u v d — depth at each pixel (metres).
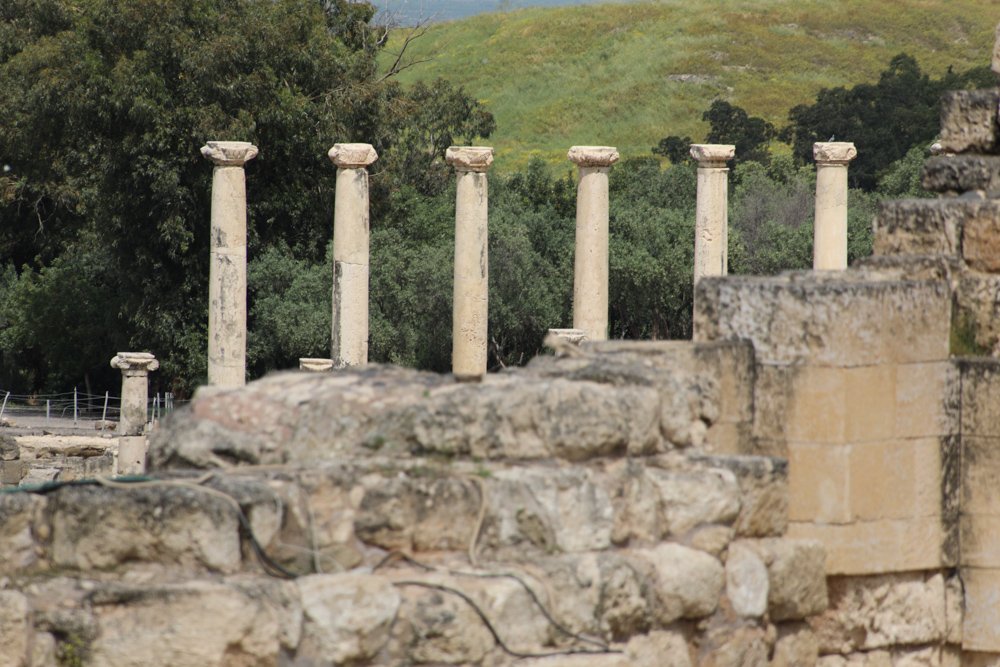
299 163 131.50
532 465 17.81
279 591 15.64
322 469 16.94
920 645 22.30
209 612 15.18
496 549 17.20
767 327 21.75
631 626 17.64
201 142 122.19
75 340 138.00
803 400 21.48
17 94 132.38
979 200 24.00
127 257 129.00
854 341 21.41
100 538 15.80
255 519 16.11
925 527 22.14
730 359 21.55
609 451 18.38
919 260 23.39
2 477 73.12
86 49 124.31
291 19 128.50
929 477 22.19
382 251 129.62
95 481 16.44
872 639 21.84
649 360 21.03
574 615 16.92
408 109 135.50
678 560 18.39
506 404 17.84
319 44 129.88
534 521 17.33
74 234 150.50
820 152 84.38
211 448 17.91
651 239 136.88
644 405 18.78
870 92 191.88
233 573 15.89
